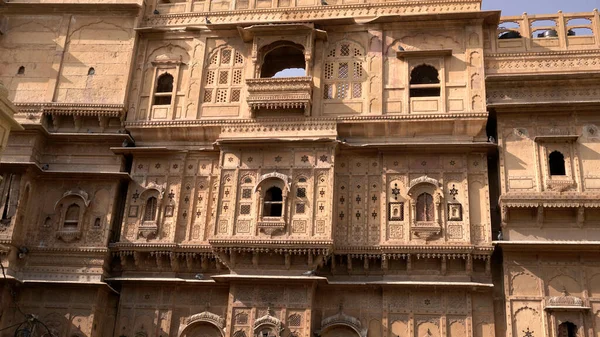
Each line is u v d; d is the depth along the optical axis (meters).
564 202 16.92
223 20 20.97
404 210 17.89
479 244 17.14
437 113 18.47
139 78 20.67
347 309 17.38
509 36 19.91
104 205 19.11
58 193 19.38
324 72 19.77
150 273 18.64
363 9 20.36
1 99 13.00
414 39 19.77
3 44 21.27
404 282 17.02
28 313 17.98
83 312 17.84
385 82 19.36
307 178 18.02
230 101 19.92
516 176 17.53
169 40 21.06
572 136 17.48
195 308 18.14
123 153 19.58
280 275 17.33
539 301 16.53
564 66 18.84
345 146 18.44
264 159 18.42
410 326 16.92
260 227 17.56
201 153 19.48
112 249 18.64
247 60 20.38
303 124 18.70
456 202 17.72
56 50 21.03
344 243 17.80
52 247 18.62
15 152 19.28
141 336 17.98
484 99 18.48
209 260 18.39
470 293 17.03
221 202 18.22
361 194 18.31
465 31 19.48
